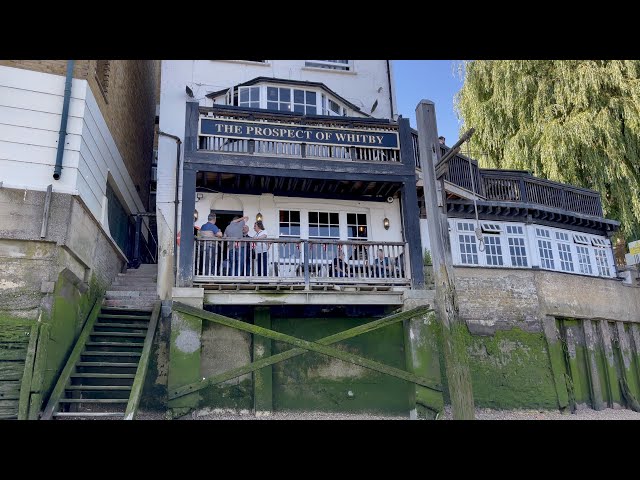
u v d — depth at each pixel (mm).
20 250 8906
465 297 14469
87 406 9562
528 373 14250
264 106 14367
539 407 14023
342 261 11844
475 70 21109
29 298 8727
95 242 11141
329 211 13656
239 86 14430
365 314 12641
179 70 14602
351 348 12320
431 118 10469
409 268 11875
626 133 18797
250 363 11188
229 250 11336
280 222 13312
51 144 9578
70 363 9273
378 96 16281
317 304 11500
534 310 14953
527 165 19578
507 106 19750
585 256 17328
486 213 15805
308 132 12125
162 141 13852
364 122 12664
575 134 18297
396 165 12461
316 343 10758
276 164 11812
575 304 16016
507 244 15742
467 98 21266
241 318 11961
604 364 16125
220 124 11727
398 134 12727
